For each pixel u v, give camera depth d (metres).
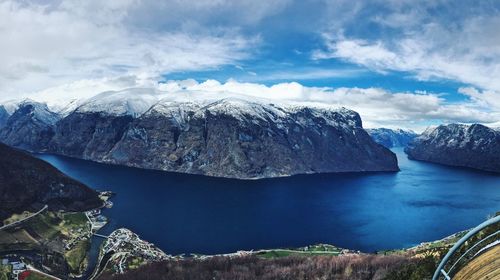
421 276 161.50
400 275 178.25
